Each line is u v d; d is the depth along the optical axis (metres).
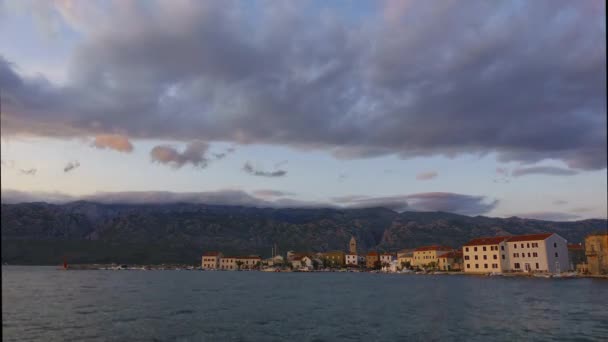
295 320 62.75
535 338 47.22
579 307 69.69
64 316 67.88
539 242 172.62
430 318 62.38
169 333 53.38
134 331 54.72
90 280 184.12
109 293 112.62
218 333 53.22
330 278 198.38
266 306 80.50
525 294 91.94
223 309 76.12
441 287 119.69
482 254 191.12
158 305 83.12
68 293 112.81
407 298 91.50
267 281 172.50
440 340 47.62
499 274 175.75
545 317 60.34
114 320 63.56
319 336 51.06
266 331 54.41
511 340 46.56
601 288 104.19
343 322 60.44
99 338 50.56
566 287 108.62
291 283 156.12
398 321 60.44
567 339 46.41
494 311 67.38
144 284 154.00
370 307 76.88
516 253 181.00
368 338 49.62
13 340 49.50
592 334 48.72
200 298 97.31
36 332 54.22
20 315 69.12
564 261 173.38
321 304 83.19
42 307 80.25
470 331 51.94
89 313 71.44
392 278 190.75
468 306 74.19
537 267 172.38
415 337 49.59
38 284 154.25
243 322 61.25
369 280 173.88
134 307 79.88
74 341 48.91
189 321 62.34
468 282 140.88
